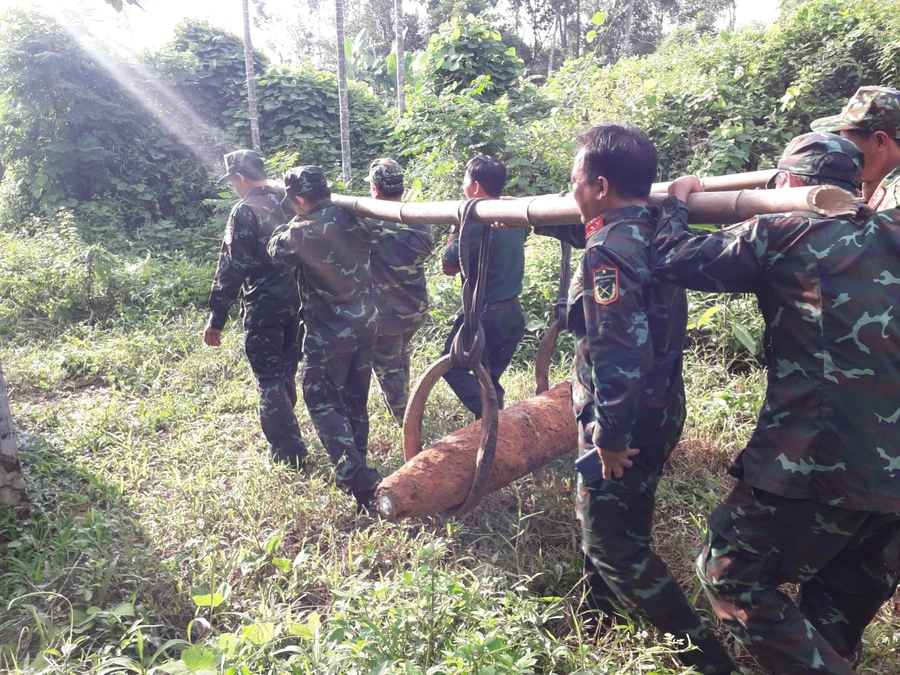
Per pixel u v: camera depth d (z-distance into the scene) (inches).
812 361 68.7
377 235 151.5
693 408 160.1
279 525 123.8
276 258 130.6
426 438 155.9
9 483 122.9
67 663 85.7
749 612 75.7
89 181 369.7
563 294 133.0
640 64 376.2
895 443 66.5
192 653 76.3
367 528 122.3
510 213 97.2
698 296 200.1
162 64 418.3
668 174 283.6
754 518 74.4
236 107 439.5
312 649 85.4
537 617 88.9
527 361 201.8
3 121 366.3
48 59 354.3
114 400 186.5
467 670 77.9
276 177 347.9
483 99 398.0
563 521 123.5
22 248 286.7
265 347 146.6
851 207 64.9
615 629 95.3
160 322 251.8
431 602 88.3
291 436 147.6
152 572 108.6
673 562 113.3
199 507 128.9
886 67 272.7
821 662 73.3
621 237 78.2
